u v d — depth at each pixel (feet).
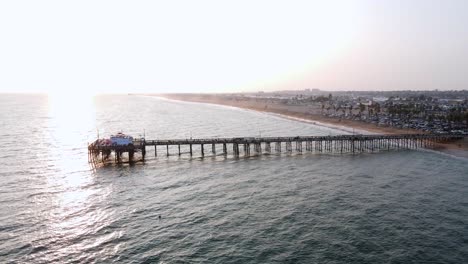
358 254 142.31
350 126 549.95
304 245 149.69
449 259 138.92
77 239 155.22
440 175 267.59
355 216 182.09
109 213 185.68
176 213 186.19
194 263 135.03
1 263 134.31
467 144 377.50
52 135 466.70
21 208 191.31
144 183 242.78
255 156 338.54
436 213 187.32
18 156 327.06
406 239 155.94
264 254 141.90
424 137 378.12
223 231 163.53
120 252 143.95
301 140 347.36
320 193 221.05
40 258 138.72
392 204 201.05
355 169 286.46
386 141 416.67
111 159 320.91
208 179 254.27
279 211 189.06
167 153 330.95
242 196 214.90
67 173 267.18
